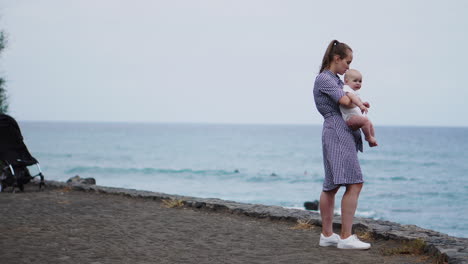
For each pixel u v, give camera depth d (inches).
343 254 189.3
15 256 180.9
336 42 203.5
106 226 244.8
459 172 1971.0
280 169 2073.1
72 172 1838.1
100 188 394.6
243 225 253.8
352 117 191.9
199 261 177.5
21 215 276.7
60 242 206.4
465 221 952.3
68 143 3969.0
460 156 2819.9
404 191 1402.6
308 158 2696.9
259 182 1621.6
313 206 961.5
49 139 4682.6
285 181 1651.1
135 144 3944.4
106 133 6761.8
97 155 2704.2
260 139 5339.6
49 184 444.5
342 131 195.0
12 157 399.5
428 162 2434.8
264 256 185.9
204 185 1517.0
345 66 200.1
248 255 187.6
